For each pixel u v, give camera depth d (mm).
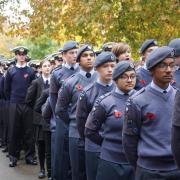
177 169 3760
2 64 11586
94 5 10125
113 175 4500
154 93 3826
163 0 9625
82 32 11141
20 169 8602
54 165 6578
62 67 6895
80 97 5215
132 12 9906
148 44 5723
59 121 6434
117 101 4555
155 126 3787
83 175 5719
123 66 4500
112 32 10430
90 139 4715
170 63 3746
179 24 9820
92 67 5867
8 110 9297
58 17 12234
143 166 3820
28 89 8570
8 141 9125
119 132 4484
